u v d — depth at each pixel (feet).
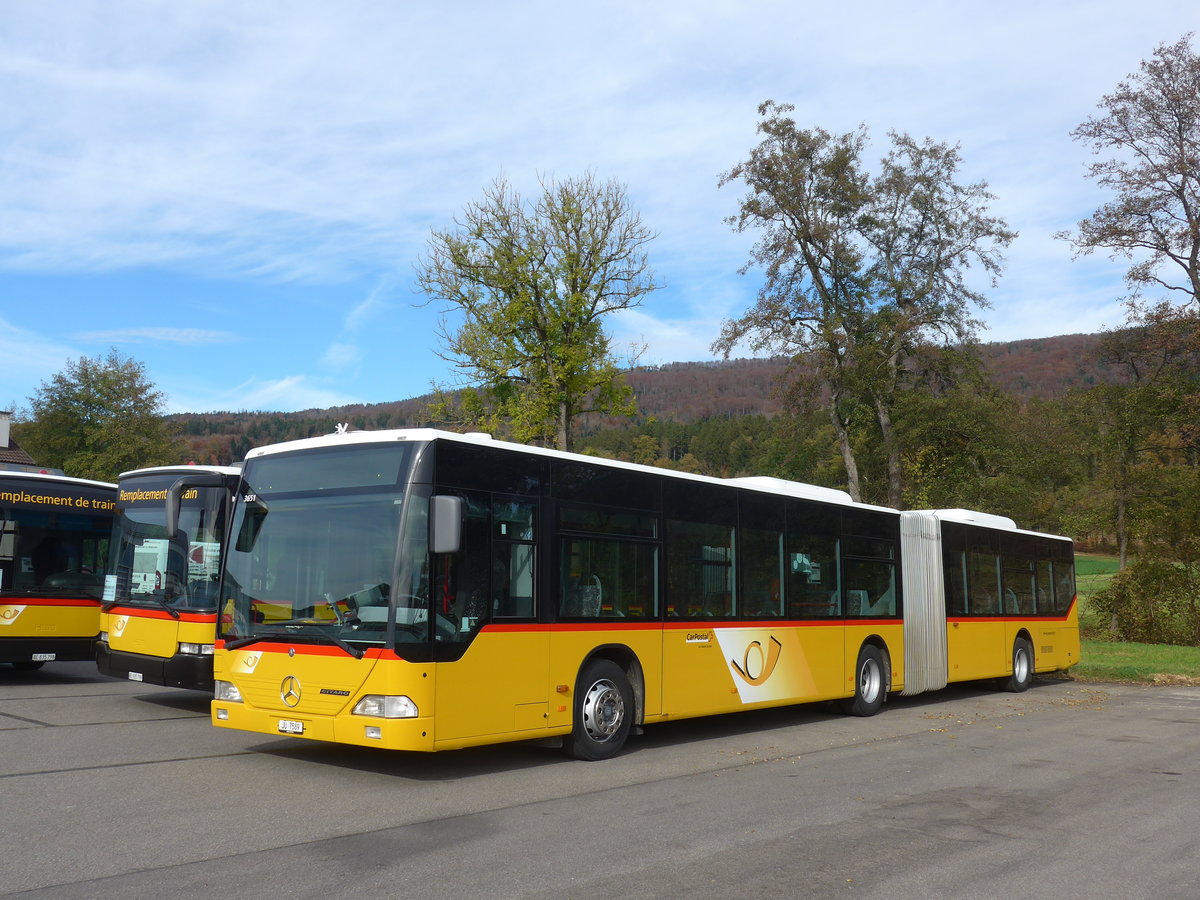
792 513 45.60
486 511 30.55
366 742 27.63
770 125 126.93
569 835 23.26
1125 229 109.60
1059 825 25.34
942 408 126.21
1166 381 113.29
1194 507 109.60
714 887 19.30
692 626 38.50
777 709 52.03
